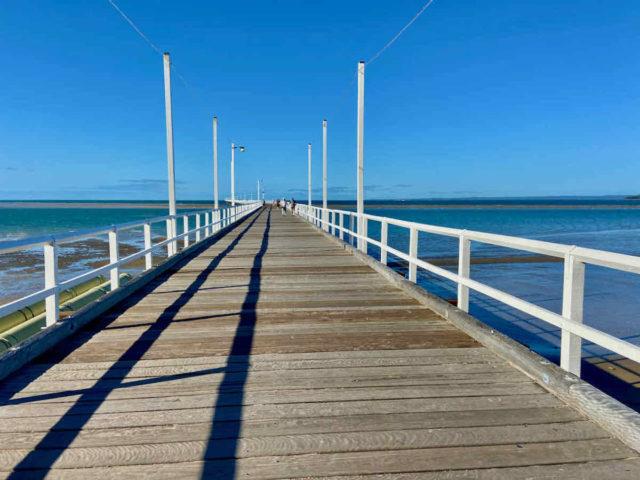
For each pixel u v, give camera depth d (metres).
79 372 3.84
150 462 2.53
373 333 4.98
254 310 6.06
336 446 2.69
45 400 3.29
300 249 13.65
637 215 90.69
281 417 3.04
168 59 13.13
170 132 13.12
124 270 18.92
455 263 20.72
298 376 3.75
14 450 2.64
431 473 2.43
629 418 2.67
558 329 10.55
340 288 7.59
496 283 16.28
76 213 104.75
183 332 5.03
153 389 3.49
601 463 2.50
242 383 3.61
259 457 2.58
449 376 3.73
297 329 5.15
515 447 2.66
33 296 4.18
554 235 39.53
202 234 18.47
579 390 3.09
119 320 5.54
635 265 2.56
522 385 3.54
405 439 2.76
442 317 5.66
